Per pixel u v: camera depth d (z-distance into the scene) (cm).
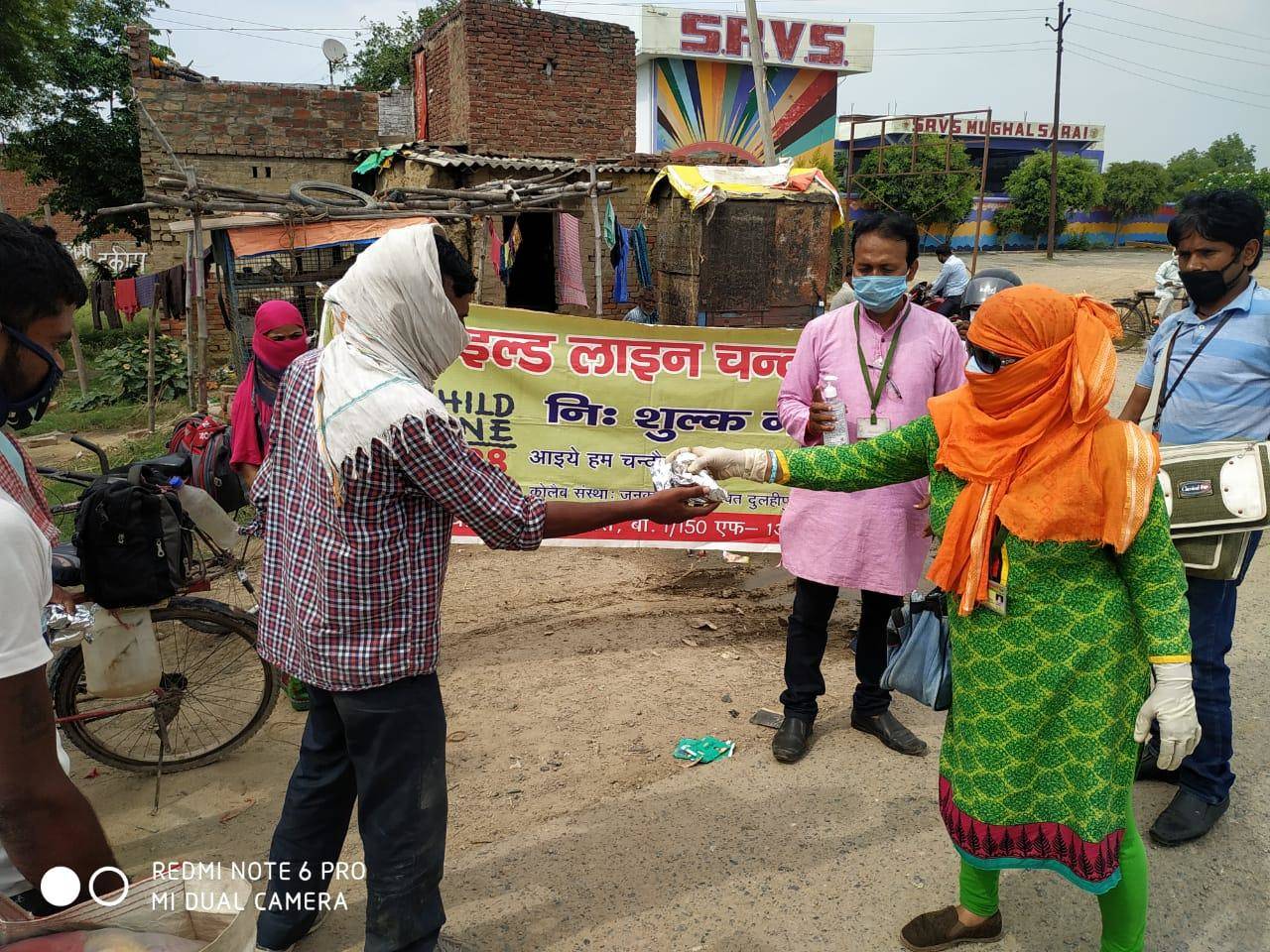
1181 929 283
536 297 1518
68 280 167
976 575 223
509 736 395
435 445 207
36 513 214
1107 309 212
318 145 1530
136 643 330
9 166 2167
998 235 4634
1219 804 327
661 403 514
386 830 228
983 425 219
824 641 371
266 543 236
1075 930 280
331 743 246
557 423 511
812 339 368
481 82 1574
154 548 320
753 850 316
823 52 2606
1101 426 210
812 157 2578
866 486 260
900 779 359
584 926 280
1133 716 224
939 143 3341
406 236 215
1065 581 218
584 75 1655
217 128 1480
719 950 271
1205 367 326
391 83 3073
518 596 552
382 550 212
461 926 279
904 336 350
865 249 335
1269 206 4744
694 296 1210
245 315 1009
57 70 2034
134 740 399
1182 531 298
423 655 219
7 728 142
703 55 2486
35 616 146
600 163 1350
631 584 572
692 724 404
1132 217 4888
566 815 337
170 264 1473
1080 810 222
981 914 264
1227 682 318
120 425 1209
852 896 293
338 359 212
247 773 375
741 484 523
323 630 216
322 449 210
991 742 228
